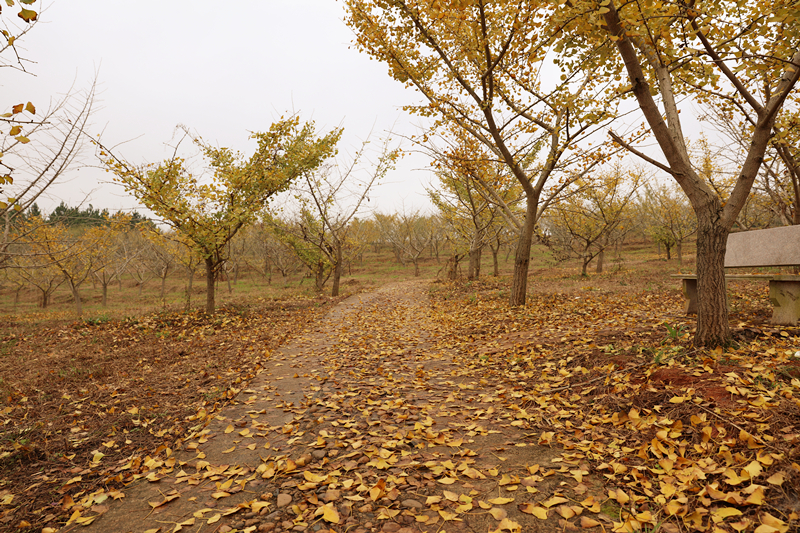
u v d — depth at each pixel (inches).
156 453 123.6
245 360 248.4
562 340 210.5
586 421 122.9
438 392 173.0
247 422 148.4
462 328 315.6
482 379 183.6
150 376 218.1
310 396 175.5
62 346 316.8
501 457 107.7
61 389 197.9
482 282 742.5
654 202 959.0
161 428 144.9
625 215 850.1
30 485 106.3
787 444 85.7
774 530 63.6
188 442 132.1
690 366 137.9
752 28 160.4
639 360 155.3
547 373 172.2
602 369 157.2
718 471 81.8
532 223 358.6
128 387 197.6
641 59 196.2
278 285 1289.4
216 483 102.6
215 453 123.2
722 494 75.0
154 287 1478.8
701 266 154.9
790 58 159.2
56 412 164.6
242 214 445.7
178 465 116.3
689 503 76.6
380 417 144.6
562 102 256.4
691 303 224.4
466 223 839.7
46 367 247.0
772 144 278.7
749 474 77.7
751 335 160.6
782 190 377.7
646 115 159.5
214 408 164.2
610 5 152.7
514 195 682.8
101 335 358.3
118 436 139.0
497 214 729.0
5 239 242.8
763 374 118.4
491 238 850.1
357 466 108.3
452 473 98.9
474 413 142.1
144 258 1219.2
